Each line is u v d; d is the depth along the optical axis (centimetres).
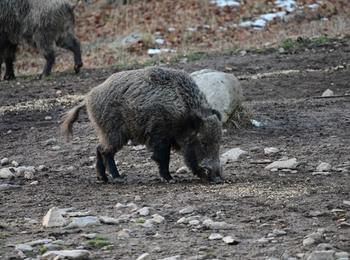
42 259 1087
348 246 1129
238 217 1320
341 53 3438
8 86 3119
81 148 2073
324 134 2114
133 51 3944
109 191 1583
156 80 1627
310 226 1249
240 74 3123
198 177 1689
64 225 1293
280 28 4206
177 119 1622
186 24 4353
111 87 1661
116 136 1670
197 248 1141
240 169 1777
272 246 1142
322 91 2738
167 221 1305
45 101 2730
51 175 1800
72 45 3353
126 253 1125
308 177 1647
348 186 1538
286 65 3253
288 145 2008
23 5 3272
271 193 1486
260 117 2344
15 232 1259
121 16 4569
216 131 1623
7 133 2306
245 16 4459
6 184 1664
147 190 1570
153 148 1645
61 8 3291
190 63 3381
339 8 4550
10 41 3306
